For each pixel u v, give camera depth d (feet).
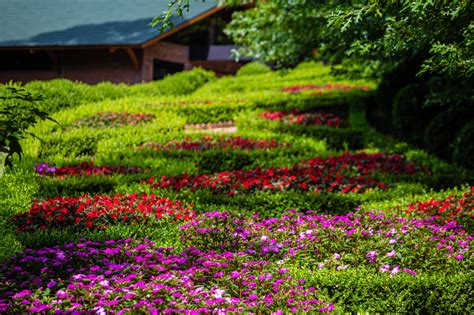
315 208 30.19
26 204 28.60
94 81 93.04
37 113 19.94
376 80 59.21
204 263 20.83
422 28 25.58
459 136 41.16
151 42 85.97
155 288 18.29
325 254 22.88
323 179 34.96
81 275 19.08
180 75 87.76
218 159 40.55
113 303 17.19
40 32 93.61
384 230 25.05
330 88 74.18
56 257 20.85
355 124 53.21
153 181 34.19
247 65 102.06
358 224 25.82
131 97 69.72
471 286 19.16
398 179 36.11
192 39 102.27
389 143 46.55
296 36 52.70
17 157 36.52
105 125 53.11
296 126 51.03
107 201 28.25
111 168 37.73
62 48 87.15
